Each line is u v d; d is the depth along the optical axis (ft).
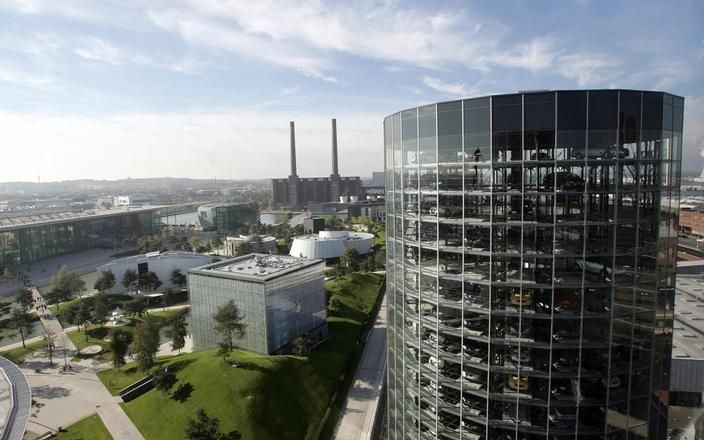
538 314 106.22
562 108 100.78
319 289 356.59
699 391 195.83
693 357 207.72
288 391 257.55
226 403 235.81
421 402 127.03
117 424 234.38
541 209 104.78
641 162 104.37
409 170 125.49
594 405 106.73
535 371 107.24
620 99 100.68
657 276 110.32
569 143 101.65
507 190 107.14
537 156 103.65
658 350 113.50
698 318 255.09
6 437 189.57
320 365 298.35
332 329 373.20
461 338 115.75
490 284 109.50
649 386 111.65
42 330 392.88
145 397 255.29
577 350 106.22
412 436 131.23
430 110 116.26
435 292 120.67
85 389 275.80
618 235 104.12
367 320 410.72
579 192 101.86
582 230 103.24
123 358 305.32
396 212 134.51
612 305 104.99
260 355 294.66
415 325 128.26
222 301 317.63
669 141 108.47
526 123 103.45
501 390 111.55
